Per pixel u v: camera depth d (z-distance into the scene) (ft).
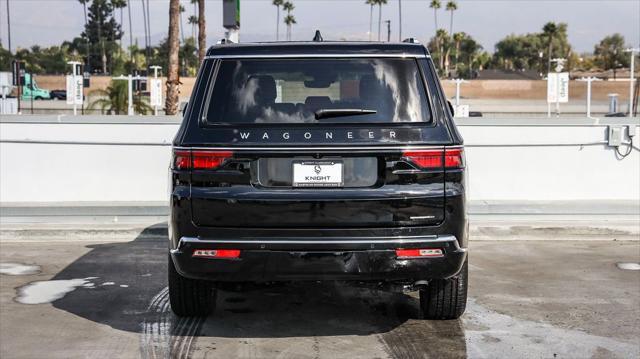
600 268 23.32
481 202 31.45
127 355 15.23
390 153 14.20
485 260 24.54
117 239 28.32
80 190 32.68
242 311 18.45
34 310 18.45
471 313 18.28
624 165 32.78
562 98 95.25
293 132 14.34
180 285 16.74
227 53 15.20
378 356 15.21
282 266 14.23
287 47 15.20
